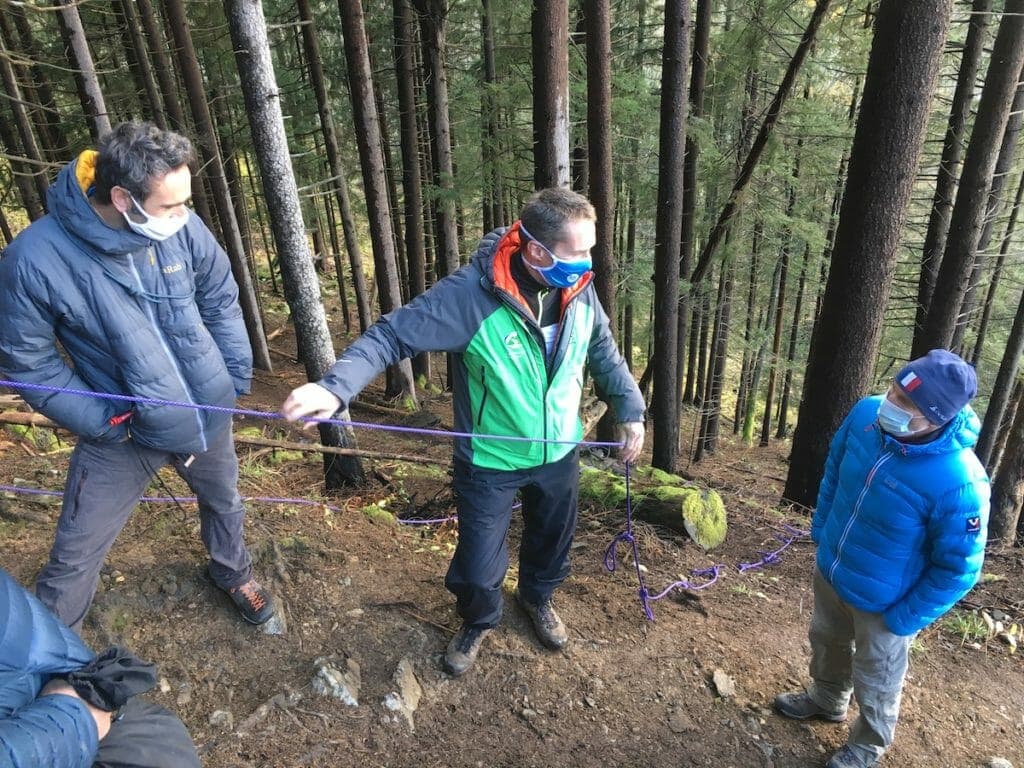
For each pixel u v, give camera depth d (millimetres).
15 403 4641
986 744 3039
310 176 13750
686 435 14961
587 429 4598
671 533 4453
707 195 9930
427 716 2607
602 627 3287
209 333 2266
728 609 3695
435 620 3059
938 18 4234
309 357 4574
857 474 2344
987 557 5109
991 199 7855
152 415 2064
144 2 8188
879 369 13703
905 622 2260
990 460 8602
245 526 3393
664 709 2861
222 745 2270
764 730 2848
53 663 1333
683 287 8492
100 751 1449
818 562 2600
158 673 2492
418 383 13055
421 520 4371
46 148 9445
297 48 11102
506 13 9516
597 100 5750
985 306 10148
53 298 1812
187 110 11492
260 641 2729
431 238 13812
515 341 2201
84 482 2139
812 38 6539
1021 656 3742
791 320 17375
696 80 8195
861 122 4688
